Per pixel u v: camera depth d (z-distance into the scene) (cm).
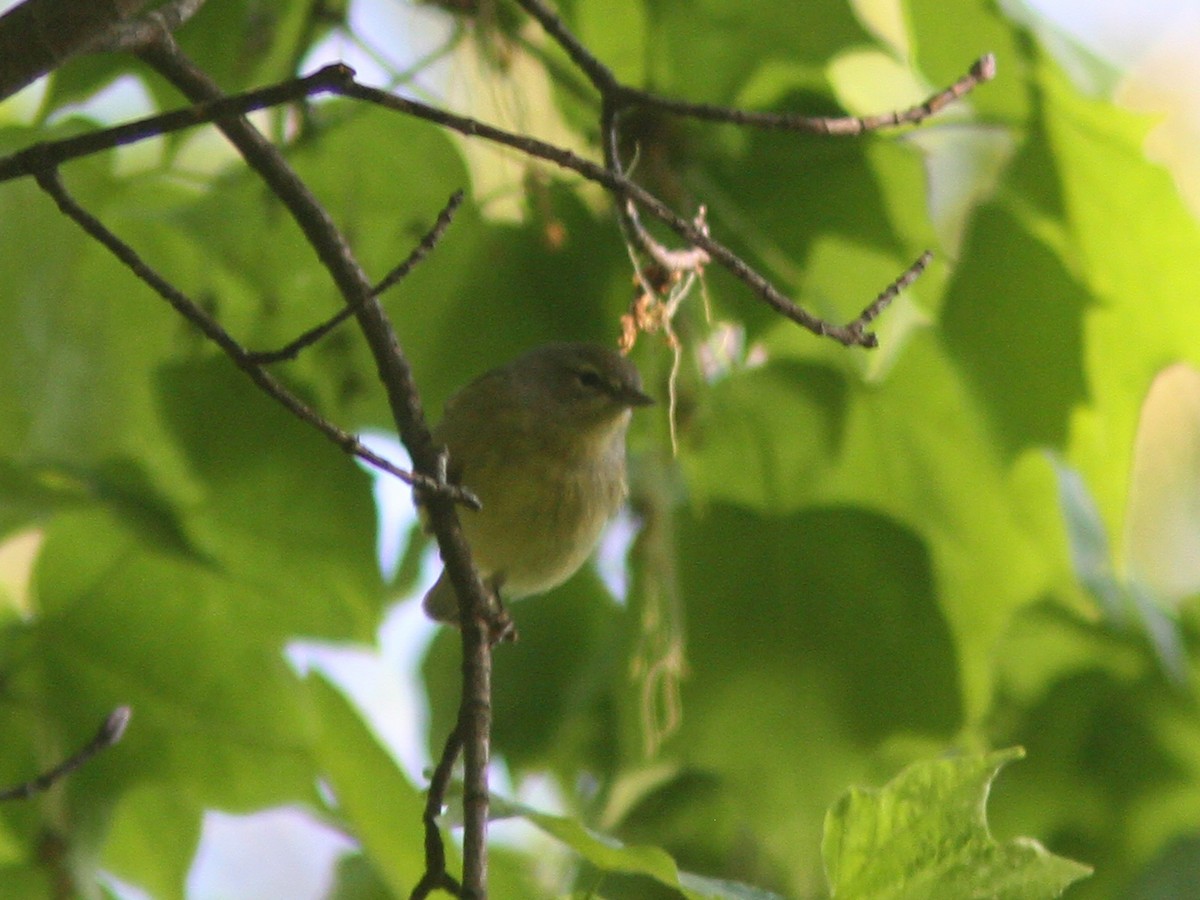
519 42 978
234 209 958
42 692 1001
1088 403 1044
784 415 1067
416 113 635
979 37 948
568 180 994
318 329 685
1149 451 1374
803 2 954
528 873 1150
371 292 691
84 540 994
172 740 1009
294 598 1010
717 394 1062
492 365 1055
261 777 1018
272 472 989
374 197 1001
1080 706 1195
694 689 1066
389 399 825
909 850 598
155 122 634
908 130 996
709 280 1006
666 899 1088
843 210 1007
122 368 988
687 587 1072
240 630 1009
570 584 1167
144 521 978
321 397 1023
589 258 1030
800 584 1074
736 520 1074
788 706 1070
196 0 778
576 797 1161
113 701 1005
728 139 998
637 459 1109
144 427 1020
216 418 984
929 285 1044
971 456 1083
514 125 938
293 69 959
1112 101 962
